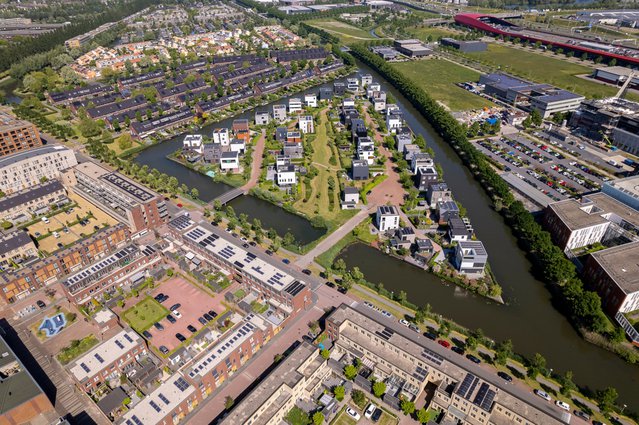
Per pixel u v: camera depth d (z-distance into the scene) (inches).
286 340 7219.5
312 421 5910.4
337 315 7150.6
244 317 7470.5
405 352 6491.1
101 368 6402.6
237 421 5565.9
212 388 6368.1
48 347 7165.4
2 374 6299.2
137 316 7711.6
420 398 6314.0
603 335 7303.2
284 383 6063.0
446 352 6948.8
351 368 6437.0
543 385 6466.5
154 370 6633.9
